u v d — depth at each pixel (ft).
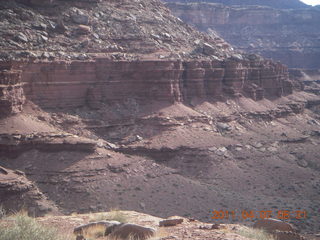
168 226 60.03
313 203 214.28
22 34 240.12
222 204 193.16
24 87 216.95
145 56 279.28
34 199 159.02
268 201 207.00
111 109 247.29
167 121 250.78
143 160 210.18
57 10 280.51
